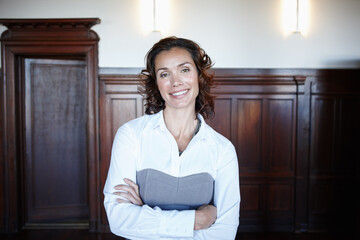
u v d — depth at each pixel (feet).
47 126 14.52
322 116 13.58
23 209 14.15
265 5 13.30
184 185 4.64
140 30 13.30
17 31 13.10
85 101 14.73
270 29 13.37
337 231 13.71
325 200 13.74
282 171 13.71
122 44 13.32
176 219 4.27
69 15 13.17
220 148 4.90
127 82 13.32
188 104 4.60
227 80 13.41
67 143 14.75
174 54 4.48
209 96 5.00
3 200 13.51
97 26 13.25
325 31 13.37
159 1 13.24
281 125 13.62
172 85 4.48
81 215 14.83
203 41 13.38
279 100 13.57
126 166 4.63
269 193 13.74
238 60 13.43
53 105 14.52
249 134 13.66
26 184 14.34
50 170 14.62
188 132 4.95
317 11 13.32
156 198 4.66
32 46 13.16
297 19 13.33
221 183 4.83
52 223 14.47
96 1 13.16
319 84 13.47
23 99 14.03
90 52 13.26
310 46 13.41
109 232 13.50
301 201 13.70
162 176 4.61
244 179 13.69
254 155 13.70
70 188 14.84
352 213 13.70
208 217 4.43
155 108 5.01
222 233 4.61
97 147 13.47
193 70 4.58
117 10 13.24
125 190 4.51
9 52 13.17
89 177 13.58
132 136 4.73
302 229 13.73
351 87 13.47
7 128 13.41
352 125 13.60
